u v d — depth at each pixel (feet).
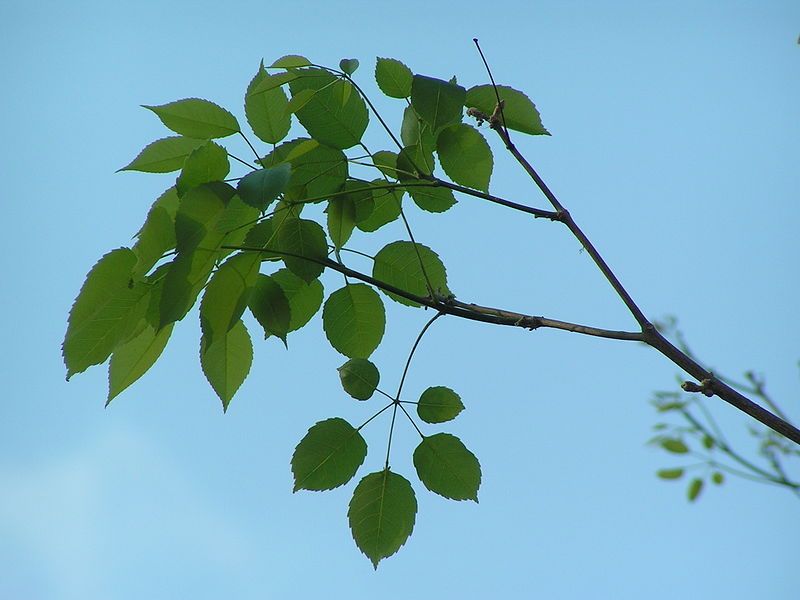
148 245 6.89
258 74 7.21
